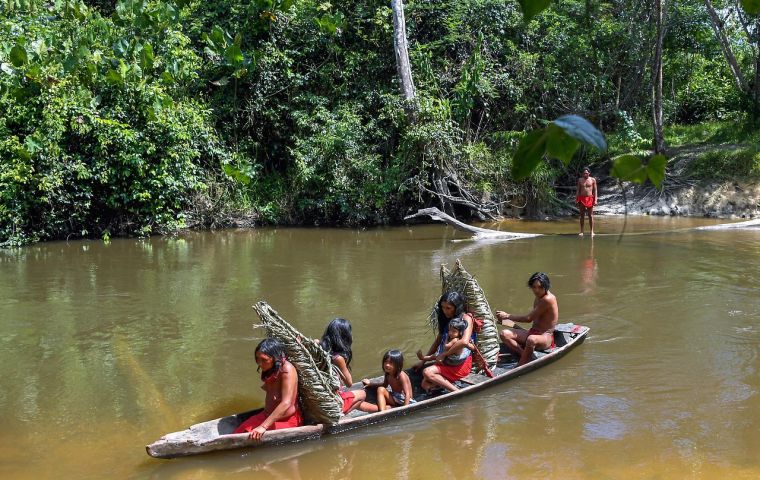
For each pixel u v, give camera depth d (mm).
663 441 5414
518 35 20797
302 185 18625
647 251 13719
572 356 7477
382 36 20062
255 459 5195
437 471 4977
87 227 16469
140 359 7520
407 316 9133
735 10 22359
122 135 15625
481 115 20047
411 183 18469
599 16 20859
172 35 16250
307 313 9281
